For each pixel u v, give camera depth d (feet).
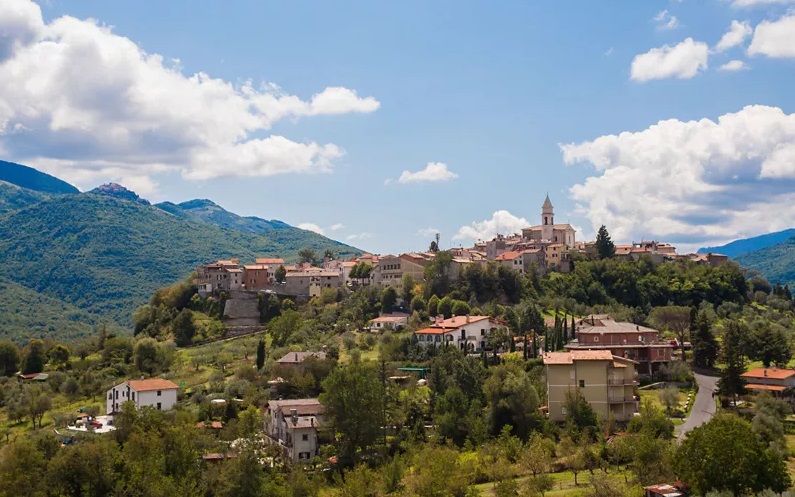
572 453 456.86
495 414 541.34
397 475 445.37
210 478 460.14
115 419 587.27
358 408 532.32
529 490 394.73
